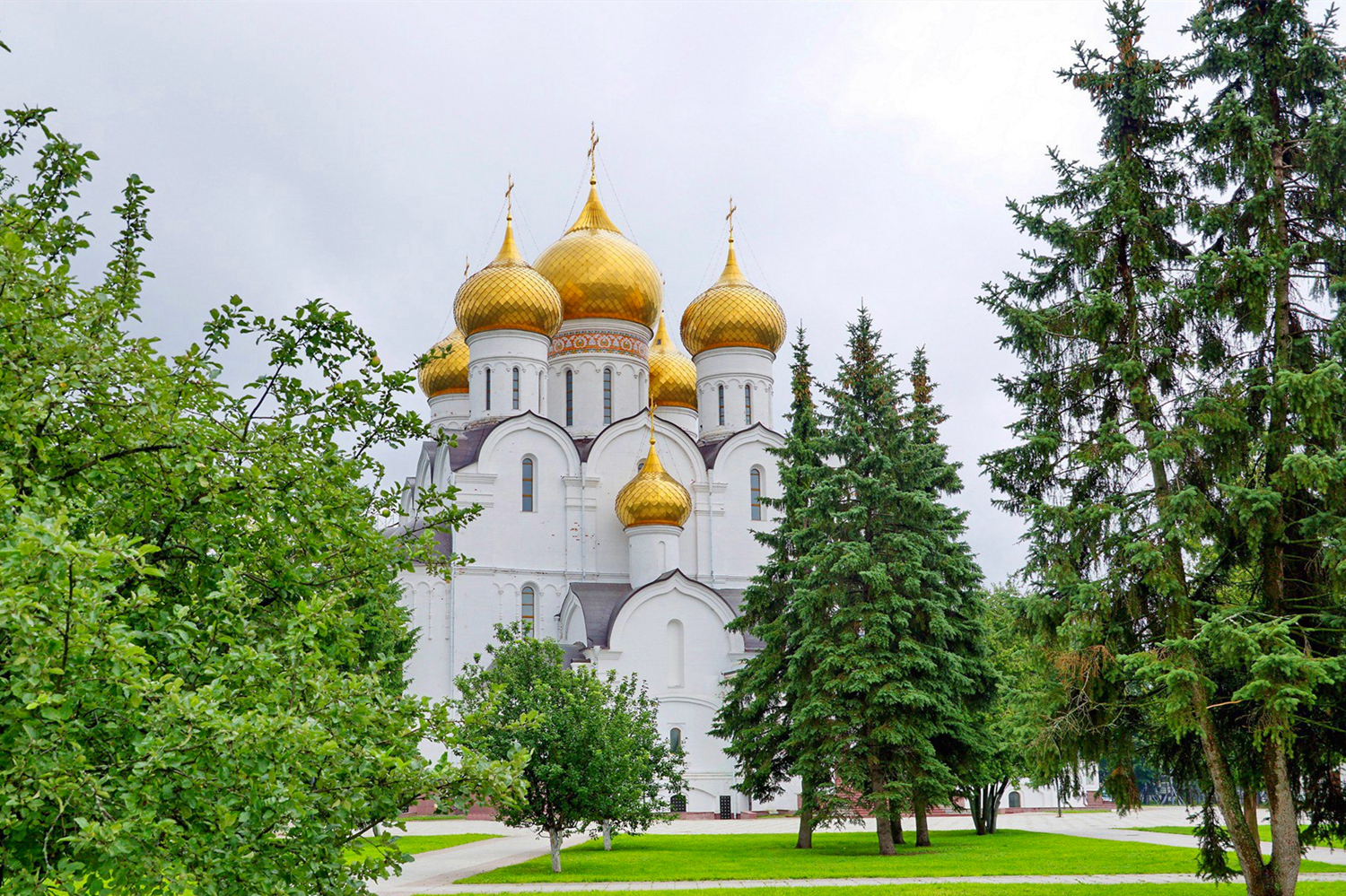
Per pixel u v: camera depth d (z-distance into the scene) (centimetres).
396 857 1029
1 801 743
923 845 3659
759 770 3722
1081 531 2066
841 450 3584
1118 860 3048
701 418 6219
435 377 6384
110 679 784
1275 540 1955
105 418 963
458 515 1391
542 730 2997
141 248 1248
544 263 6181
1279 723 1716
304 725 833
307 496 1111
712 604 5231
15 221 1007
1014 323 2173
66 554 730
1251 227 2092
